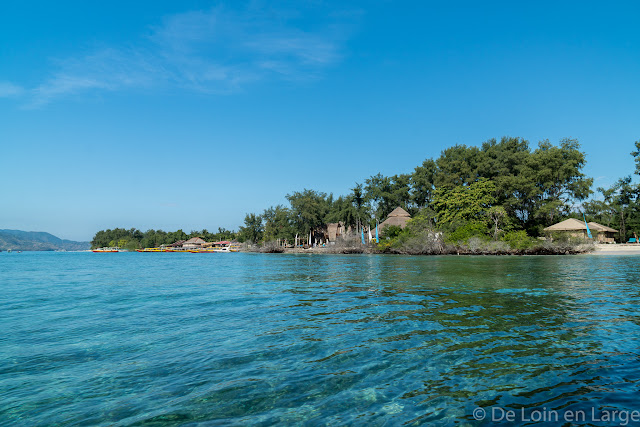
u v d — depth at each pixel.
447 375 6.47
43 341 9.17
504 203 71.12
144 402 5.62
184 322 11.17
